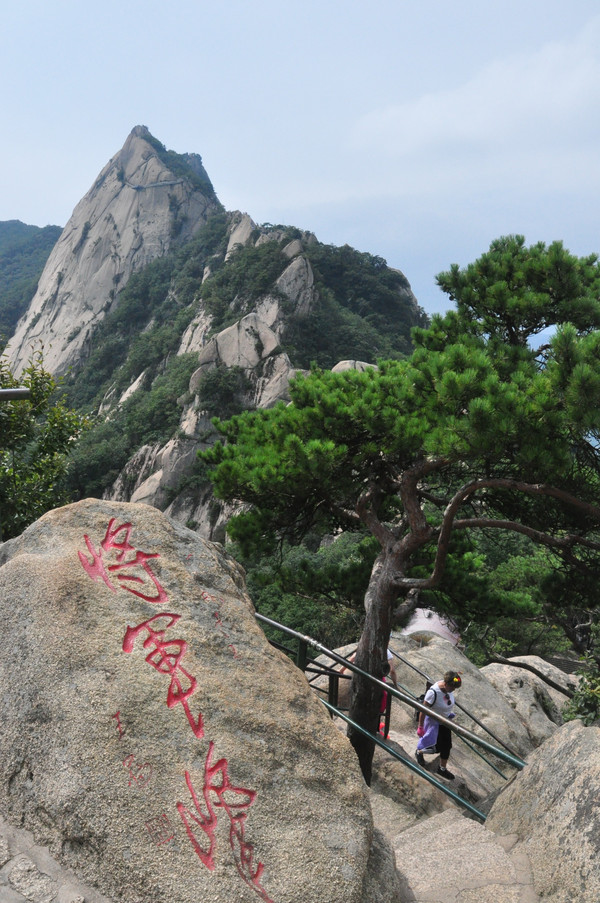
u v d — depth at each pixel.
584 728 4.09
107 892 2.65
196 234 120.12
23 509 13.15
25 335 126.81
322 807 3.12
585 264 9.02
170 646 3.36
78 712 2.99
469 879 3.55
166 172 130.75
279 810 3.02
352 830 3.10
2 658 3.28
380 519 10.52
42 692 3.08
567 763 3.93
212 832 2.84
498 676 12.92
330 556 30.83
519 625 21.39
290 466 8.38
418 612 15.63
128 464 65.88
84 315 120.06
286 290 78.19
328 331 77.12
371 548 10.65
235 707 3.25
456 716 10.45
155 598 3.54
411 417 7.85
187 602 3.61
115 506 3.94
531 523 9.14
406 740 9.30
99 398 97.06
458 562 10.09
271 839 2.91
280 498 9.40
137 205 127.06
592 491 7.73
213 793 2.95
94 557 3.62
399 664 11.37
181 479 60.91
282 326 73.62
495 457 7.11
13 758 3.02
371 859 3.21
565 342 6.21
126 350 107.50
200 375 67.56
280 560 10.52
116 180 133.62
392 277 96.06
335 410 8.39
